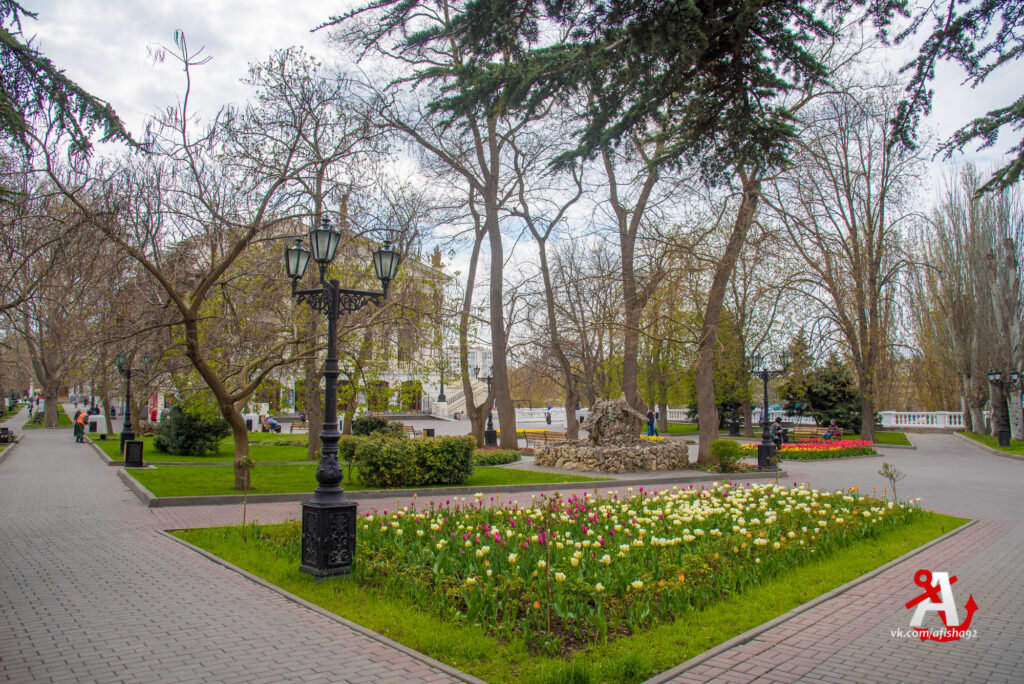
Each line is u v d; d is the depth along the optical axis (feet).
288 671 15.37
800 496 38.45
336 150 47.29
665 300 71.41
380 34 18.44
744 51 16.02
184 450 76.74
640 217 69.62
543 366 98.02
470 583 19.71
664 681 14.83
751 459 80.59
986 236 102.01
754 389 123.95
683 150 18.47
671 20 14.29
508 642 16.89
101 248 41.88
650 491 48.19
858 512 33.24
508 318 91.50
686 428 150.10
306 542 23.77
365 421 83.92
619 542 25.08
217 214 40.91
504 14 15.35
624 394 71.61
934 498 47.75
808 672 15.52
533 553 22.71
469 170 83.15
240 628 18.38
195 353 42.01
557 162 19.74
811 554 26.35
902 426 140.56
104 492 48.26
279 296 49.39
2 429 97.09
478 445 86.12
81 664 15.75
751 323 109.40
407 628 17.93
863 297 97.45
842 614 19.88
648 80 16.58
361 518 31.30
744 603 20.44
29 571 24.80
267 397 63.26
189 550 28.30
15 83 22.24
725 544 24.93
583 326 84.48
